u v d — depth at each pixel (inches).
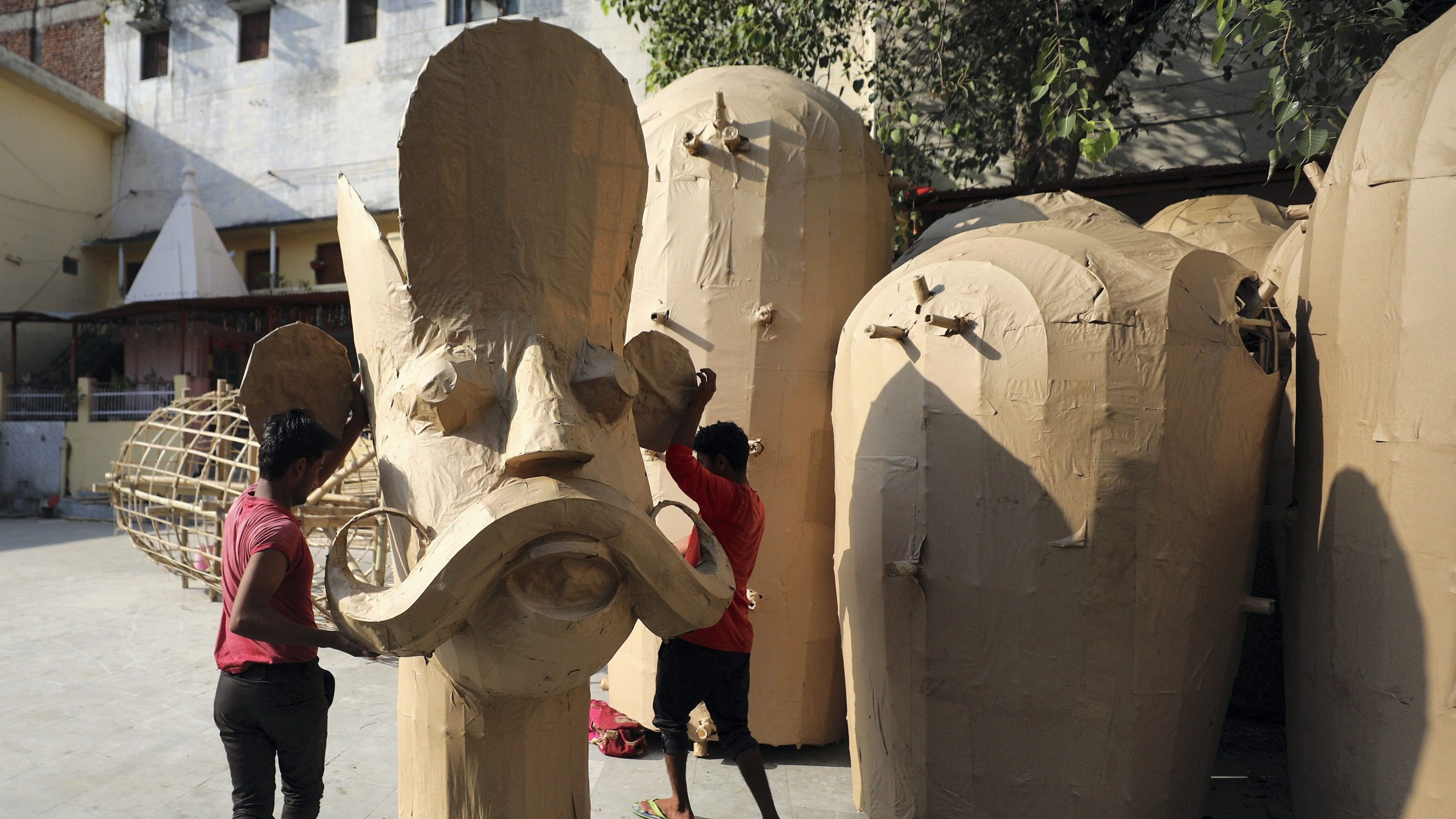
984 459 108.1
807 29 286.2
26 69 625.3
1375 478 96.8
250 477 240.4
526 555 70.6
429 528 77.4
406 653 71.9
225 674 95.9
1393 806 92.7
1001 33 268.1
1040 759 105.9
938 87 269.1
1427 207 93.7
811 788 140.2
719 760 151.9
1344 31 165.3
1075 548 102.4
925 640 112.6
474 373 80.0
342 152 642.8
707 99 159.5
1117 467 101.7
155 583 306.0
